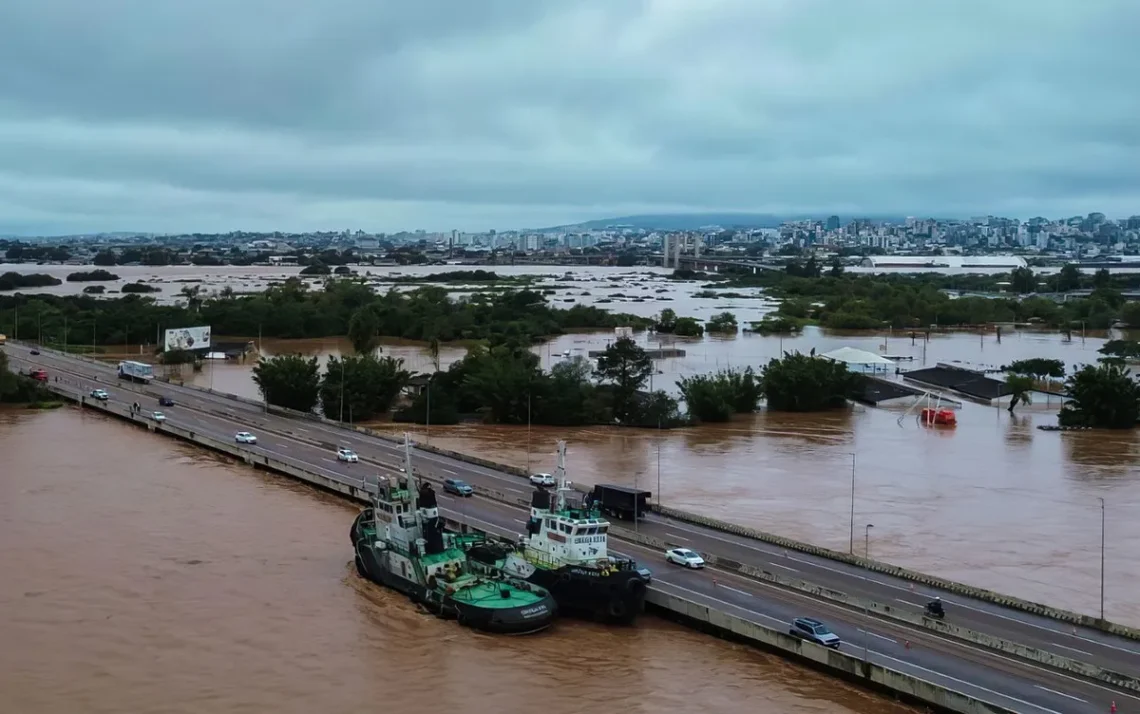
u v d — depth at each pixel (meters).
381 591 114.75
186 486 159.25
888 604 105.62
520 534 126.88
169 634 100.81
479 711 85.88
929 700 84.81
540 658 96.88
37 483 158.12
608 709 86.31
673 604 106.25
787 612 104.00
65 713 84.19
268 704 86.62
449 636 102.06
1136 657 92.88
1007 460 196.62
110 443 189.88
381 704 87.00
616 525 136.25
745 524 144.25
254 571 120.00
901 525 146.25
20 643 97.62
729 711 85.94
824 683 91.31
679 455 194.88
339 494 154.12
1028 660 91.69
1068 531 144.25
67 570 118.31
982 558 130.88
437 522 115.88
